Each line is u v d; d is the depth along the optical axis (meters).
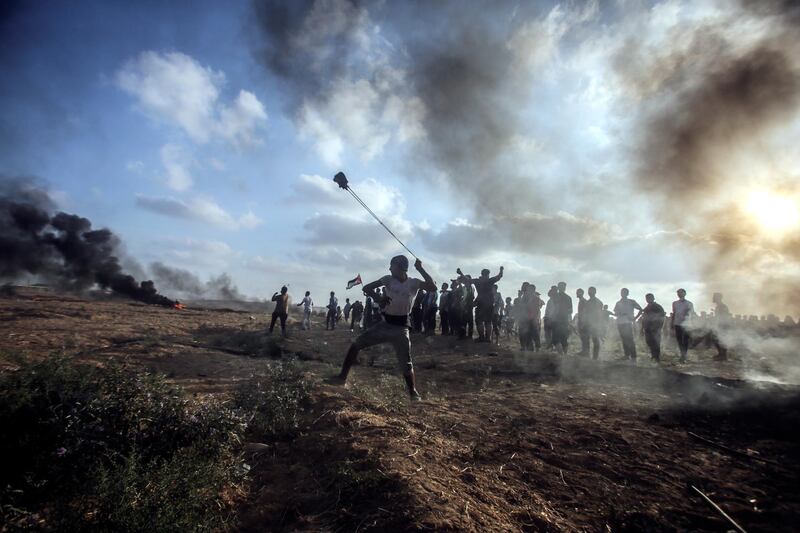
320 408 4.57
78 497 2.87
